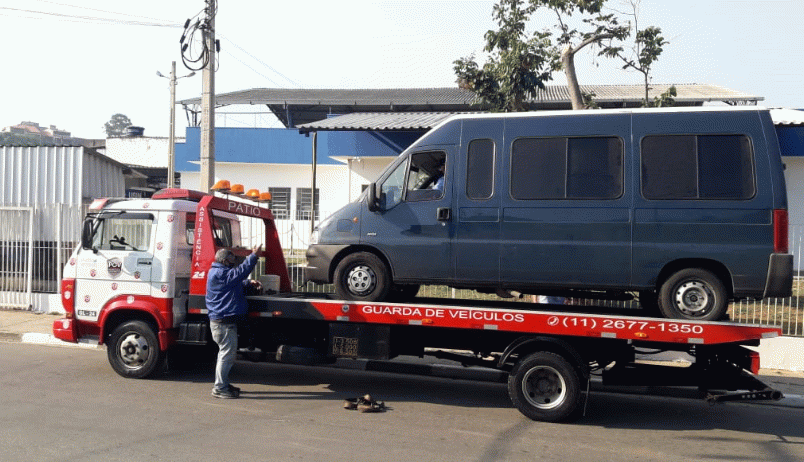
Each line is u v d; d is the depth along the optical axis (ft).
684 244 22.50
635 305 33.12
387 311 25.12
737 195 22.33
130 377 28.53
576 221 23.52
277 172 85.40
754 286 21.93
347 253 26.40
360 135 68.03
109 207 29.25
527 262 23.91
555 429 22.75
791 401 28.04
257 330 28.02
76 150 53.42
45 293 46.14
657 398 28.76
